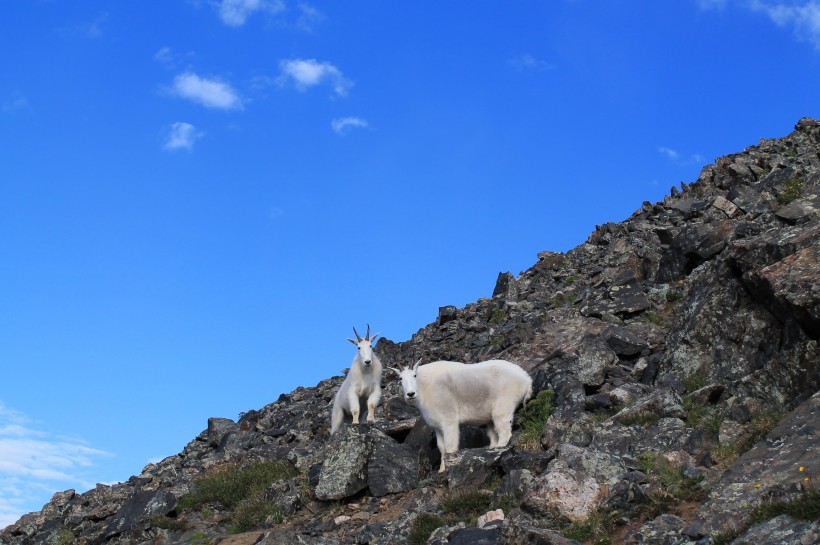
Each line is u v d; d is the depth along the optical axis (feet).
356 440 55.47
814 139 102.01
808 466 35.91
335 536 49.16
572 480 40.91
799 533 30.63
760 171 91.56
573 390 56.85
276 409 91.04
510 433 53.11
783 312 49.98
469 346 82.89
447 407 53.93
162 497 62.85
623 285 78.74
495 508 43.70
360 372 64.80
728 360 52.95
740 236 67.72
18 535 70.03
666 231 80.07
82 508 73.20
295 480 60.23
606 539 37.32
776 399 47.11
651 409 49.39
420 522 44.52
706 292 57.36
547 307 86.22
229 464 70.59
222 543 53.42
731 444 43.27
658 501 38.63
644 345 62.08
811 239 51.83
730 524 34.12
